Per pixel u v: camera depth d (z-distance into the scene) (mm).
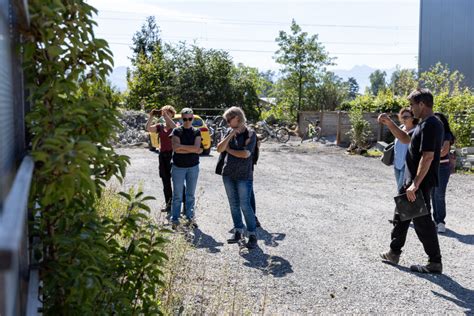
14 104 2115
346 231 8539
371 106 25172
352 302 5461
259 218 9375
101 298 2844
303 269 6496
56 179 2188
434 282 6129
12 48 2088
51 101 2527
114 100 2971
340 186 13375
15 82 2186
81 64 2701
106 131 2650
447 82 27359
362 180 14492
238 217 7523
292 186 13242
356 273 6391
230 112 7230
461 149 17141
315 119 28828
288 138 26922
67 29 2547
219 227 8469
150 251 3117
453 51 35625
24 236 2270
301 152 22078
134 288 3088
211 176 14305
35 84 2582
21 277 2133
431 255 6406
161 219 8359
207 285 5590
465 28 34844
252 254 7055
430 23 37281
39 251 2547
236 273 6168
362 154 21516
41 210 2549
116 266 3018
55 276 2430
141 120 25234
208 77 35625
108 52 2715
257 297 5469
